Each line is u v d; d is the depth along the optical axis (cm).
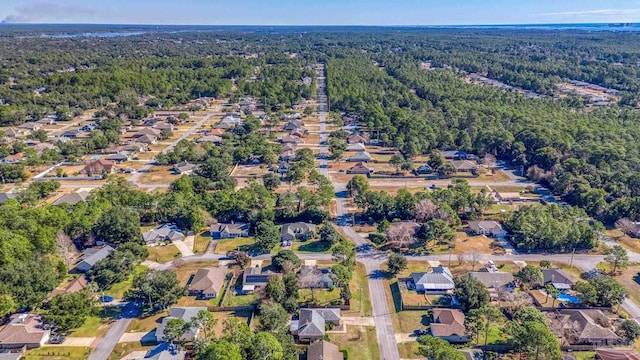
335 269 9931
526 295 9856
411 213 13325
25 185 16188
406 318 9256
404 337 8694
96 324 8981
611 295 9325
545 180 16712
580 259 11544
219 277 10444
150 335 8675
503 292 9631
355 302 9769
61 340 8500
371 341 8575
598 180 15588
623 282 10500
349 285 10388
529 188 16212
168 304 9569
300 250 12006
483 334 8706
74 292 9212
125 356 8125
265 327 8275
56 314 8531
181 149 19812
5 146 19688
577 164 16425
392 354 8238
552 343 7475
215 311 9450
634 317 9238
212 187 15775
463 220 13812
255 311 9356
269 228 12069
